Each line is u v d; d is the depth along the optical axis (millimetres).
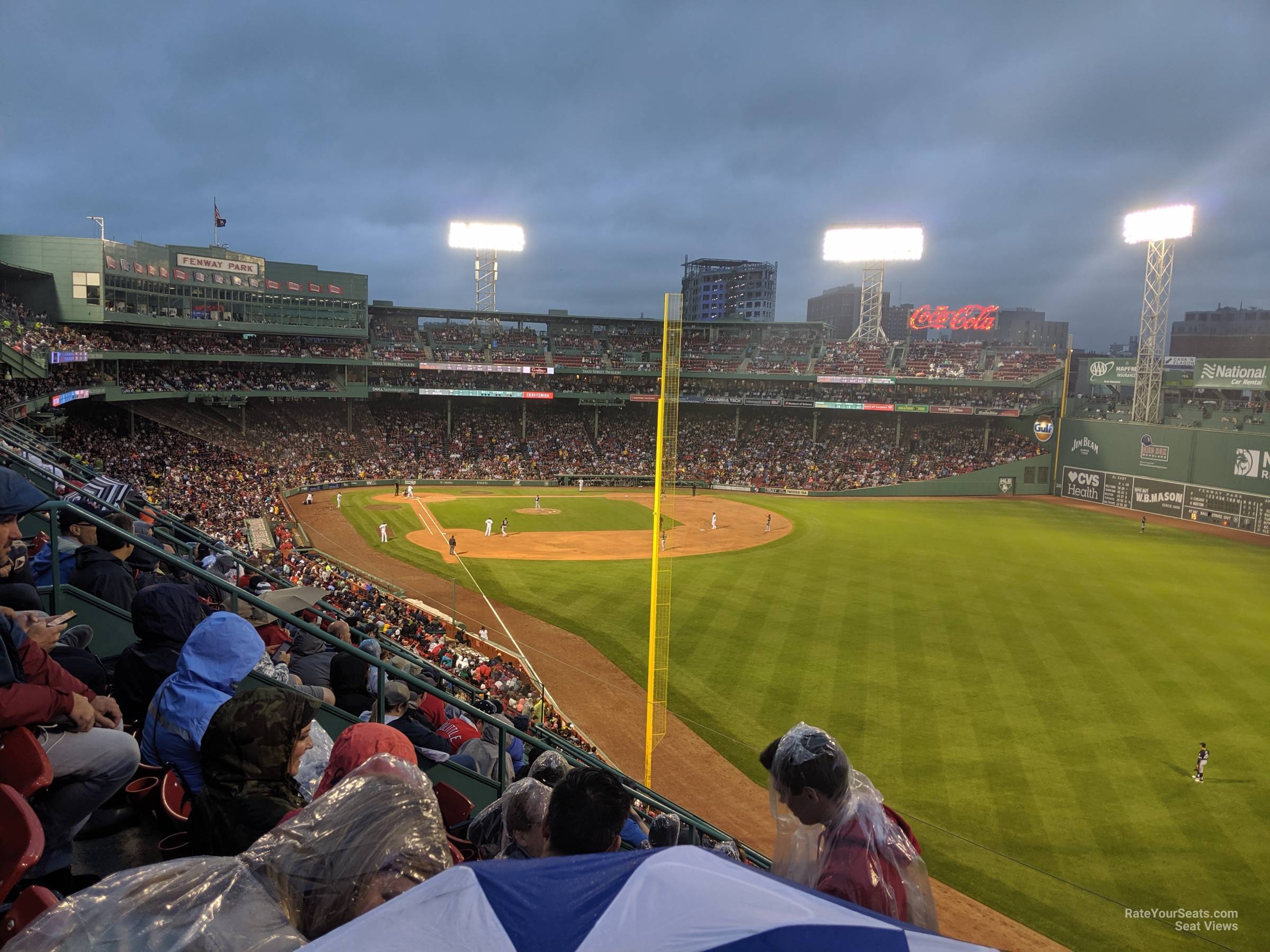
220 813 3436
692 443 82750
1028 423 78750
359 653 7520
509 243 84750
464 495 66625
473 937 1728
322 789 3818
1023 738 23000
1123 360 70438
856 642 30891
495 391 78750
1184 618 34688
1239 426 60625
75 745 4098
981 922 15656
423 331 82750
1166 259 65812
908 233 85375
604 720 24703
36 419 41906
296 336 73688
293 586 14164
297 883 2346
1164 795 20094
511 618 34406
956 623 33562
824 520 59312
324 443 72188
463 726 10828
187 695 5062
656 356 85188
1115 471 67938
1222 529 57938
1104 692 26297
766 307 197375
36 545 9797
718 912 1821
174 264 60781
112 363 55594
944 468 75812
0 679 3824
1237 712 24875
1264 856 17703
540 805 4246
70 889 4203
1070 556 47281
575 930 1742
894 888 3170
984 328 79875
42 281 50812
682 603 36375
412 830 2543
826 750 3379
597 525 55344
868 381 78750
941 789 20312
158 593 6141
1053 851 17859
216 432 64500
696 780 21422
